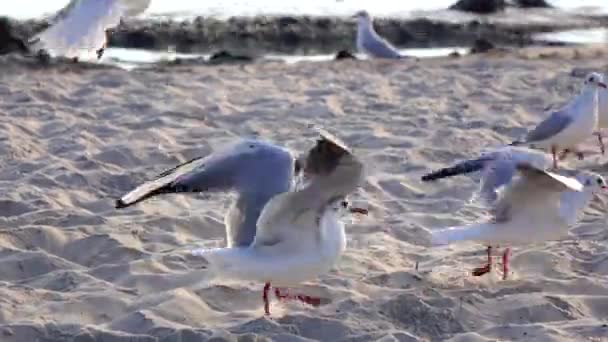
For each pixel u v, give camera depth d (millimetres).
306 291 7641
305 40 21578
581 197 8039
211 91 15938
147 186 6246
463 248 8977
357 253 8711
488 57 19547
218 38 21188
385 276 8031
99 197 10539
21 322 6938
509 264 8430
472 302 7367
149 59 19438
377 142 12891
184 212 9961
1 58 17719
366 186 10852
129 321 7027
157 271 8141
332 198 6062
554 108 15133
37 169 11320
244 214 6457
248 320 7074
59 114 14148
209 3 24375
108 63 18656
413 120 14156
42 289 7734
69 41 7031
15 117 13914
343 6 25156
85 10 7078
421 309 7211
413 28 23188
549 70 17953
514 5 26922
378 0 26266
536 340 6664
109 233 8953
